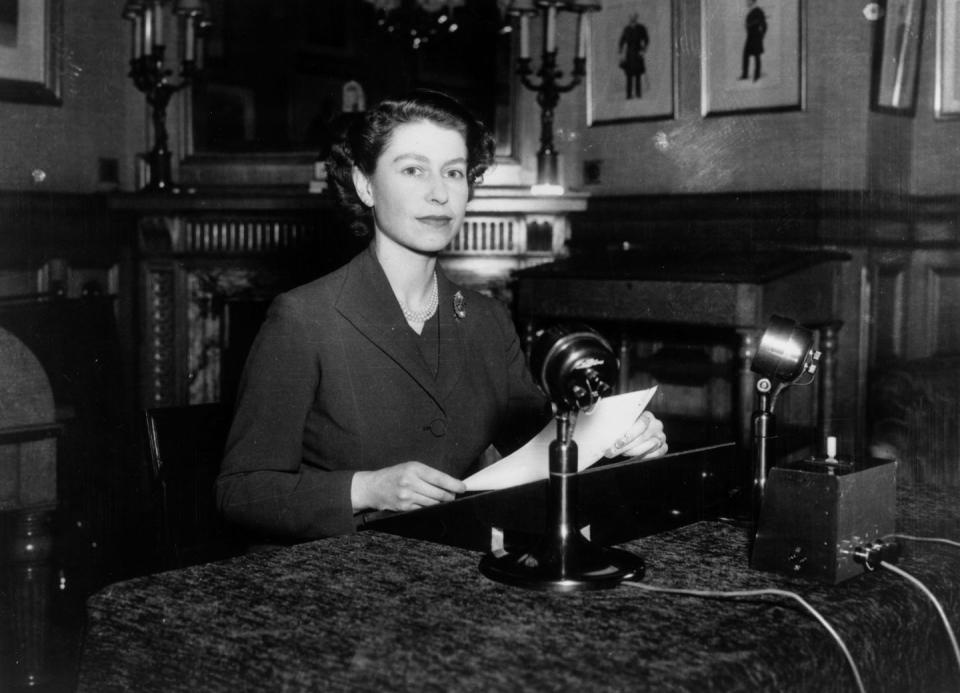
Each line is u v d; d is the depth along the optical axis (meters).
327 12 5.78
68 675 3.01
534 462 1.79
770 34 5.00
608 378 1.37
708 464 2.15
